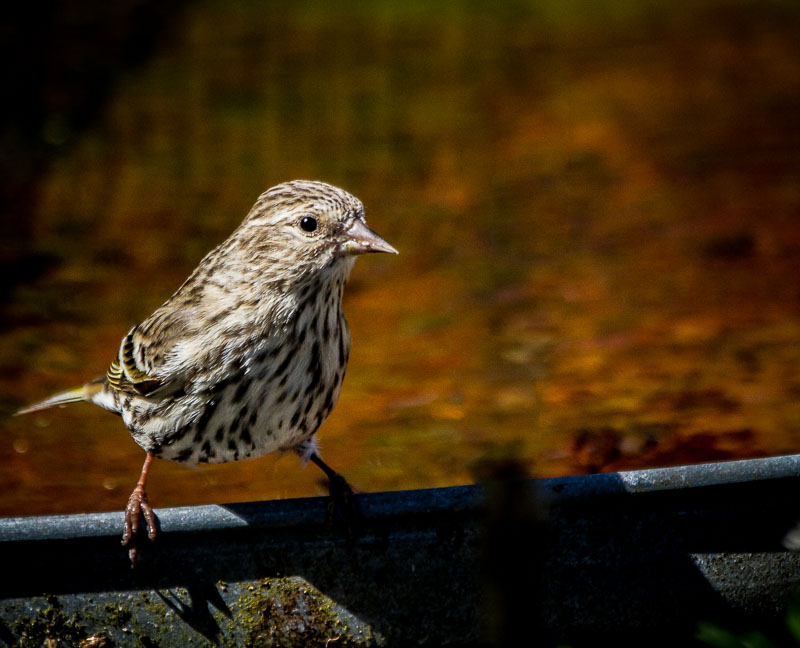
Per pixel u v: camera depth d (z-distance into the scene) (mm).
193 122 19016
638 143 18328
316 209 6746
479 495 6352
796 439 9594
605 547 6438
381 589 6441
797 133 18578
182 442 7051
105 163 17078
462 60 22938
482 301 12828
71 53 22188
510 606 4789
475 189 16406
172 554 6262
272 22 25438
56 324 12000
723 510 6520
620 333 11906
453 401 10453
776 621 6766
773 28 25141
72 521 6121
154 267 13547
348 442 9719
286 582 6391
